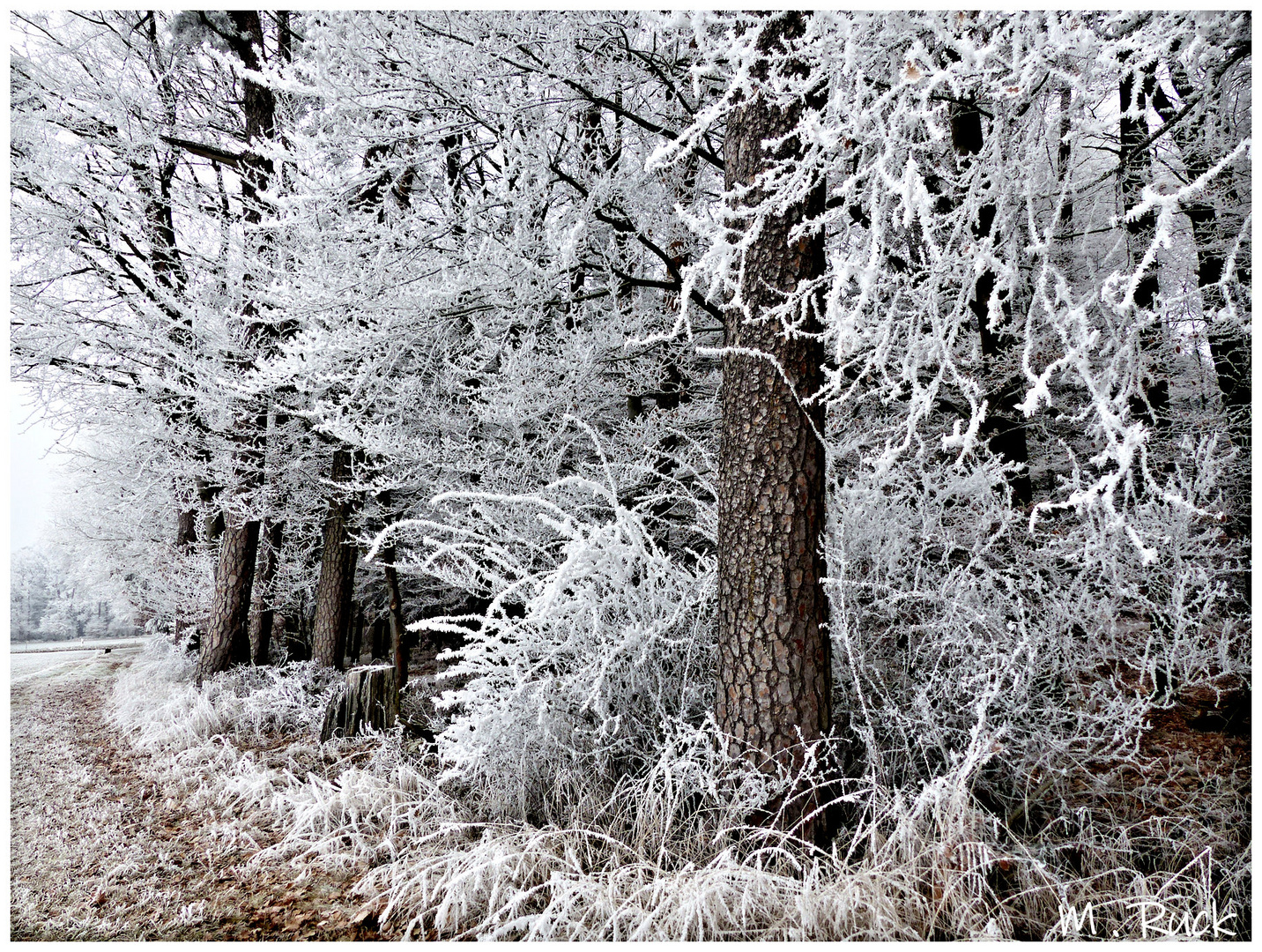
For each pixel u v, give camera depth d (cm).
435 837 282
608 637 292
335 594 689
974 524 317
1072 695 286
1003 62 169
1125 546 276
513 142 319
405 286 346
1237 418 338
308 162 328
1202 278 343
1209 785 273
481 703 278
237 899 262
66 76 539
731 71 275
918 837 212
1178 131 307
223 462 634
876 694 290
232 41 609
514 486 437
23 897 275
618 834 254
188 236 593
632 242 416
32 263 556
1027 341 162
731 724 250
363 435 416
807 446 253
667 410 427
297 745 436
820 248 262
